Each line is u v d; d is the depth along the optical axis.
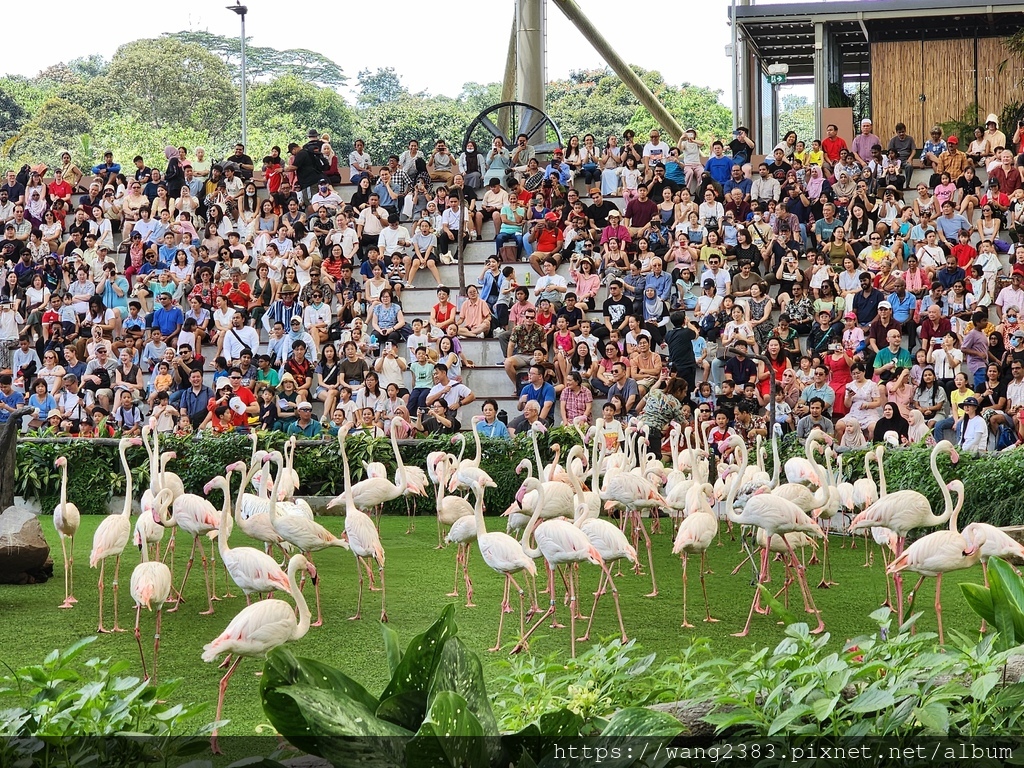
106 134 64.94
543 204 23.92
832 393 18.11
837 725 5.26
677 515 15.00
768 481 14.12
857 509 14.03
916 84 29.88
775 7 28.77
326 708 4.47
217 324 22.62
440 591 12.05
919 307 19.48
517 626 10.52
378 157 61.75
